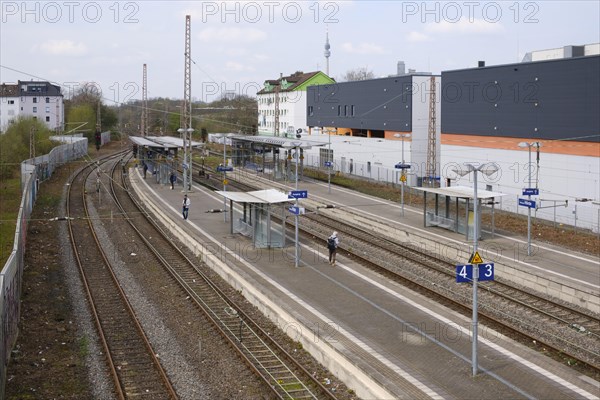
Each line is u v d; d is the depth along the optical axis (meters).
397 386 14.65
